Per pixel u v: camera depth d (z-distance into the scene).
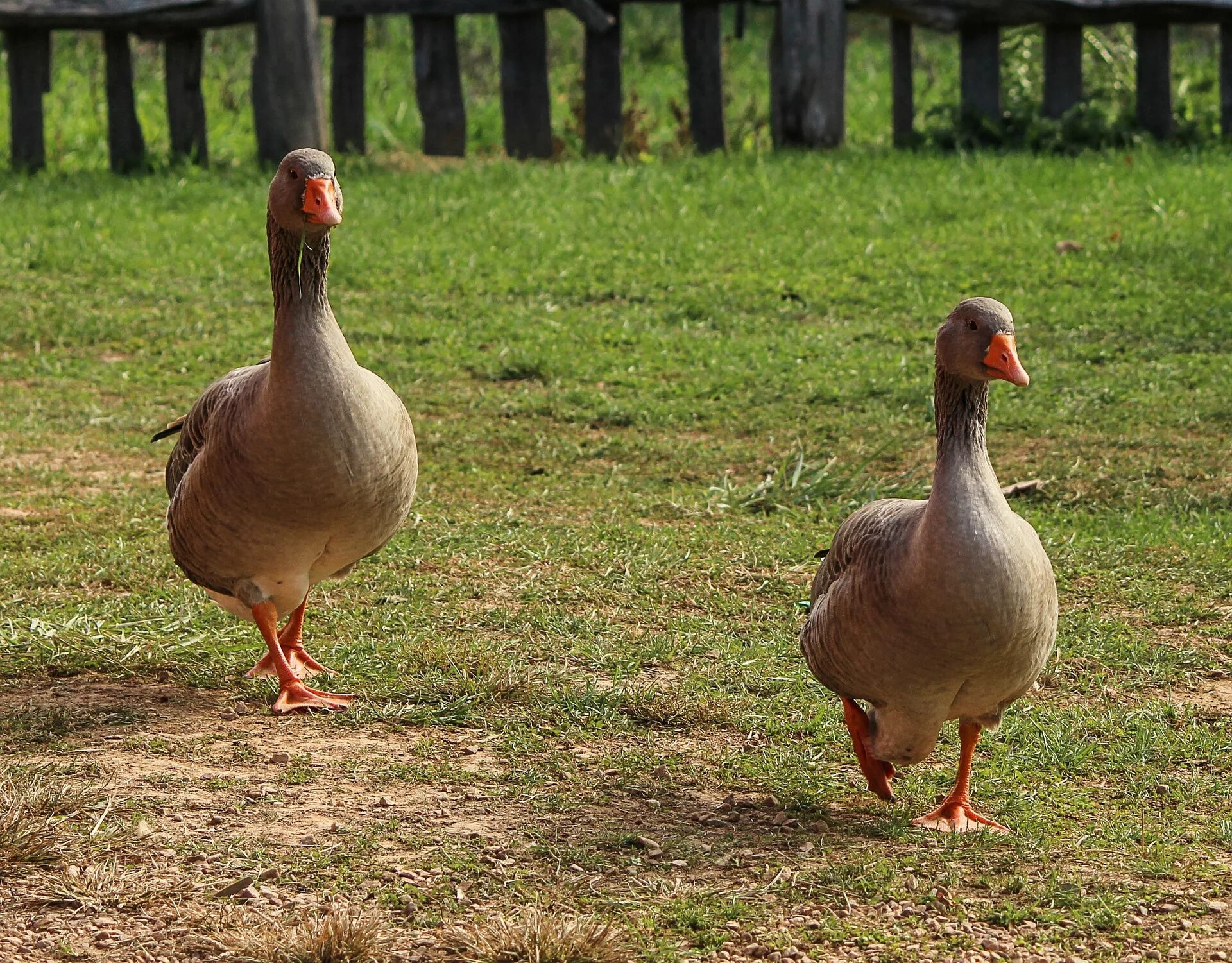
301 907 8.70
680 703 11.85
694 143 34.50
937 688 9.30
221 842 9.44
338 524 11.43
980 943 8.41
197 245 28.14
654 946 8.32
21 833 9.23
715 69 34.09
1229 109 33.50
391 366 22.05
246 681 12.35
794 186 30.47
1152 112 33.34
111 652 12.68
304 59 32.91
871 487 17.20
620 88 34.16
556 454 18.67
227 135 37.78
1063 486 17.20
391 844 9.52
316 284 11.02
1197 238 26.14
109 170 33.88
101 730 11.23
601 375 21.62
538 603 14.03
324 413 10.95
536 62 34.28
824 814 10.20
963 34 33.41
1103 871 9.27
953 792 10.21
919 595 8.99
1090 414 19.45
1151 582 14.52
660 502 17.00
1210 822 9.99
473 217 29.34
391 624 13.49
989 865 9.31
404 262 26.92
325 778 10.52
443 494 17.33
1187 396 19.89
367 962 8.09
